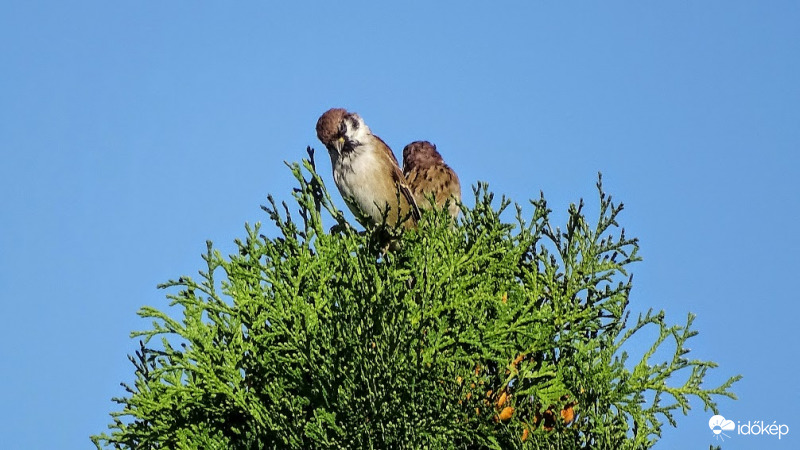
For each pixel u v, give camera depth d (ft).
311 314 21.95
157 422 22.12
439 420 21.12
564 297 23.06
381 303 21.20
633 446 21.61
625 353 21.85
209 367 21.63
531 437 21.68
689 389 22.00
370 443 20.65
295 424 21.08
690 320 22.03
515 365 22.80
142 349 22.68
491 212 23.67
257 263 22.36
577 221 23.49
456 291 22.47
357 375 20.89
